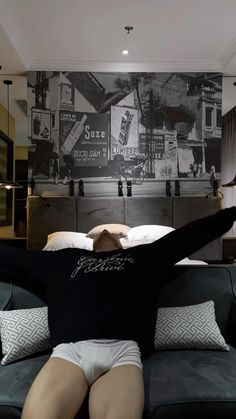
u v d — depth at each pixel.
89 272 1.57
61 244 3.20
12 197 4.98
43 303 1.79
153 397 1.29
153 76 3.94
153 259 1.63
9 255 1.71
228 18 3.02
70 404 1.18
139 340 1.48
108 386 1.23
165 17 3.00
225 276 1.92
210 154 3.96
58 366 1.30
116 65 3.88
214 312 1.79
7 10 2.88
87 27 3.16
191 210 3.81
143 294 1.53
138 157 3.94
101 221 3.80
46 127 3.88
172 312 1.75
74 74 3.90
